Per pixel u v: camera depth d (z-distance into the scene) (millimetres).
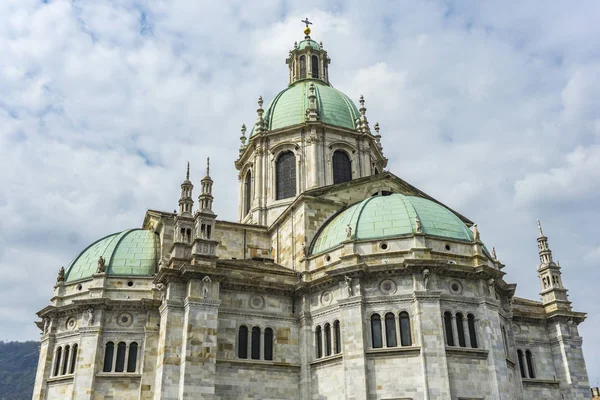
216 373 49594
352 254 52688
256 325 53156
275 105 79375
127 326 58156
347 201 64125
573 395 63469
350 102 80312
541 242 71812
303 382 52281
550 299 68062
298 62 86938
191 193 55812
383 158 79062
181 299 50156
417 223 53500
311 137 71938
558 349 65875
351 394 47938
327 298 53594
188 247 52844
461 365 48344
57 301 61906
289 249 62625
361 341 49156
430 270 50594
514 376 53906
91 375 55469
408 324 49844
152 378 55750
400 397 47219
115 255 62781
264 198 72438
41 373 59375
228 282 52781
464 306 50844
